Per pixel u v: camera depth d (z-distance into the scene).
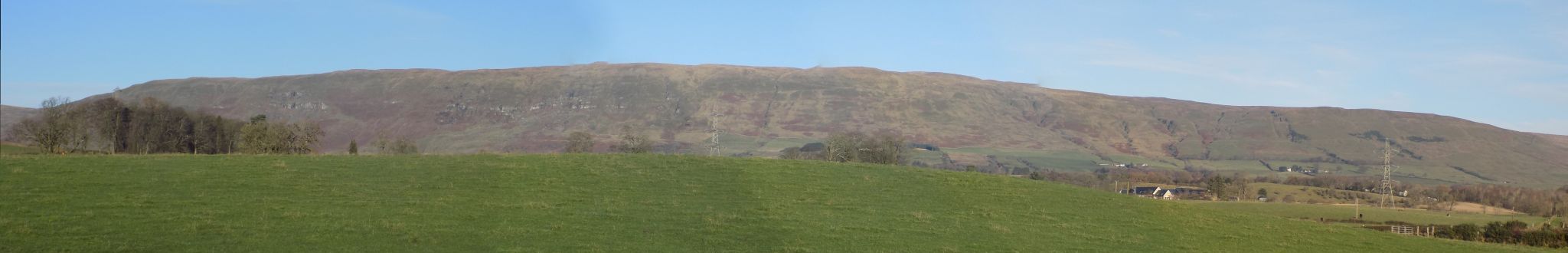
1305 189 127.69
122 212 38.81
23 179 44.62
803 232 42.97
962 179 60.16
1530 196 116.19
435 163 57.25
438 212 42.94
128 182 45.72
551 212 44.25
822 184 56.09
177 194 43.53
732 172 58.56
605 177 54.72
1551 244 56.03
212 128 99.12
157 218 38.25
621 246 38.16
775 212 47.06
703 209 46.88
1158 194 110.88
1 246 32.19
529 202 46.28
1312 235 49.88
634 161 61.12
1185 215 53.47
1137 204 55.78
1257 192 118.50
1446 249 48.09
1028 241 43.91
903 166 65.44
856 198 52.66
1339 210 80.62
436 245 36.56
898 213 48.91
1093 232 47.09
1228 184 123.94
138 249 33.19
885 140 111.19
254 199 43.53
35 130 78.69
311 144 85.56
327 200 44.25
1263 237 48.41
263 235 36.34
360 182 49.34
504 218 42.41
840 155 107.88
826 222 45.34
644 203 47.84
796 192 53.47
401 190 47.88
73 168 48.72
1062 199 55.91
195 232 36.25
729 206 48.19
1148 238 46.31
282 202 43.28
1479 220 73.00
